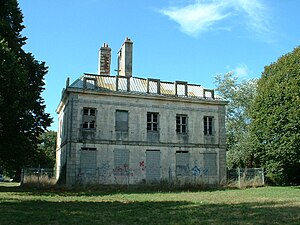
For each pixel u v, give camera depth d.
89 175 31.75
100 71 38.91
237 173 36.06
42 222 11.52
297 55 33.91
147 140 34.19
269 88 34.72
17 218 12.23
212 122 37.16
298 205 17.02
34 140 29.72
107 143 32.72
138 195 23.62
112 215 13.43
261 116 34.69
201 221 11.96
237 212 14.34
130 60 37.69
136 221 11.96
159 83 35.47
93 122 32.75
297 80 32.41
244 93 48.88
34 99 29.66
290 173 36.09
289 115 31.52
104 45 39.50
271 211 14.61
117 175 32.59
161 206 16.70
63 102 36.91
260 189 29.83
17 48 29.42
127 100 34.06
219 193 25.66
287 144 31.47
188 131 35.84
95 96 33.03
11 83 24.75
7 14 30.00
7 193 23.92
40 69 31.61
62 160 34.88
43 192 25.38
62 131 37.00
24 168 31.73
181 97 35.72
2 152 27.62
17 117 26.25
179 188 29.72
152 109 34.91
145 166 33.69
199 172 35.50
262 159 35.44
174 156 34.91
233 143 48.12
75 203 17.83
